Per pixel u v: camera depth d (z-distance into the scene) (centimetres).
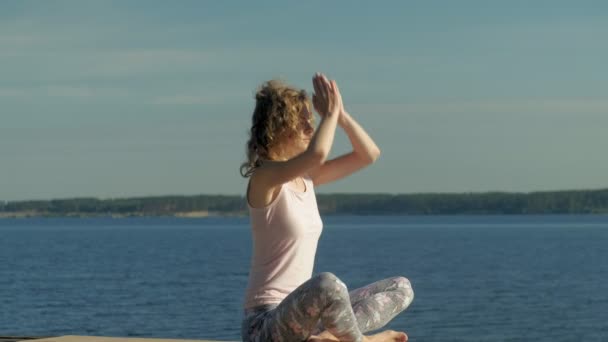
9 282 4062
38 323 2559
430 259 6112
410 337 2259
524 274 4609
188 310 2847
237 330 2356
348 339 358
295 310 350
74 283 3991
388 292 391
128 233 15300
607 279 4256
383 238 11575
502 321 2612
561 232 14488
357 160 402
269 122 365
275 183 355
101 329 2400
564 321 2633
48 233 15438
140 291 3559
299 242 365
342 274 4628
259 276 368
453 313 2831
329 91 362
